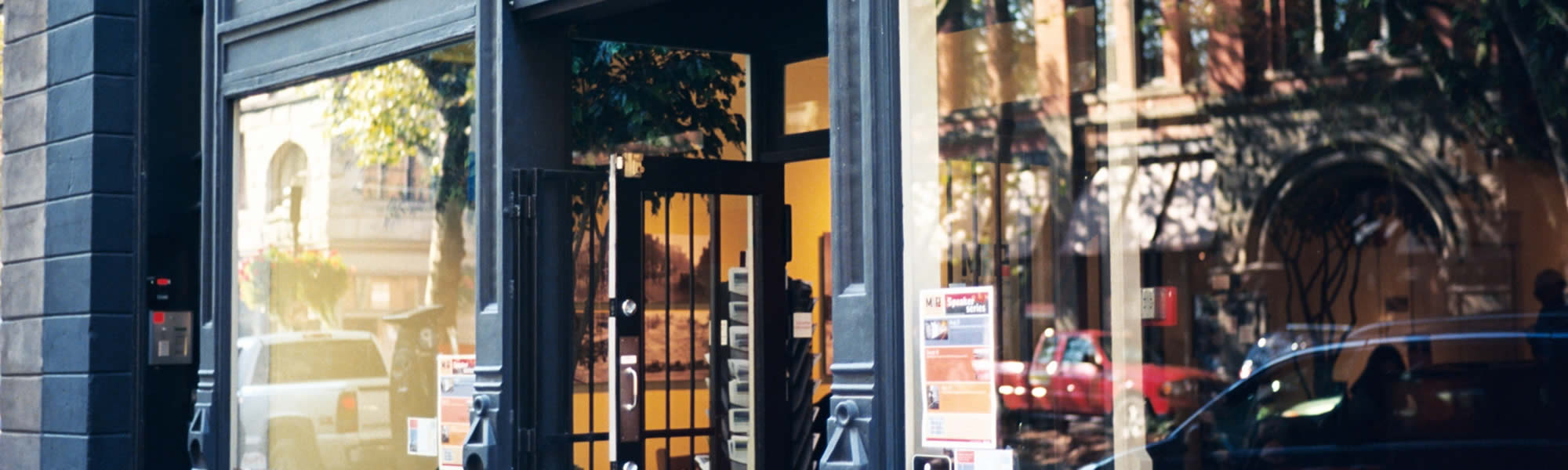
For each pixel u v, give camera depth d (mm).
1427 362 7566
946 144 4438
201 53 7430
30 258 7566
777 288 6035
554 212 5598
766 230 6016
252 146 6941
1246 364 7035
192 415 7344
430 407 6129
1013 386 4312
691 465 5824
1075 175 4645
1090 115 4695
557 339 5590
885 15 4375
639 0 5234
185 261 7352
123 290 7203
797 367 6102
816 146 6305
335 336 6520
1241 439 6398
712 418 5895
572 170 5688
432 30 5898
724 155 6578
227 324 6941
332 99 6531
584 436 5633
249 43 6902
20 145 7695
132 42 7277
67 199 7281
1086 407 4469
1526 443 7082
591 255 5699
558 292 5594
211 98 7047
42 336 7414
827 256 6730
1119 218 4711
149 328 7199
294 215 6719
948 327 4293
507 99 5570
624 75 6328
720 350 5926
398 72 6207
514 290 5527
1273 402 6637
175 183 7344
